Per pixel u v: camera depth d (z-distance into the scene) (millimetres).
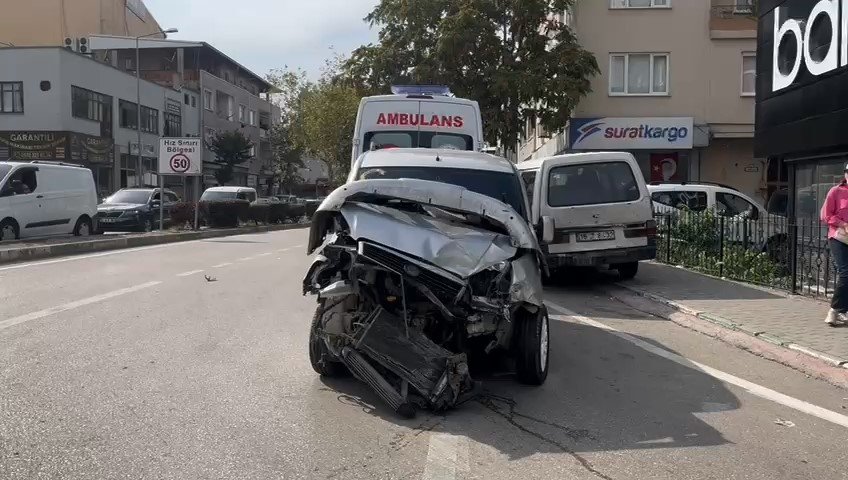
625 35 24875
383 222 5699
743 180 25141
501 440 4934
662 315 9945
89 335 7582
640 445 4906
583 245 11945
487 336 5914
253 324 8430
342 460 4480
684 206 14922
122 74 44594
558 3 24422
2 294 9992
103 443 4641
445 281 5484
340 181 54438
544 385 6359
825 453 4824
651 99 24859
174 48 55656
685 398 6051
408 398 5613
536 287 6008
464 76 24656
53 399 5477
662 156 25344
